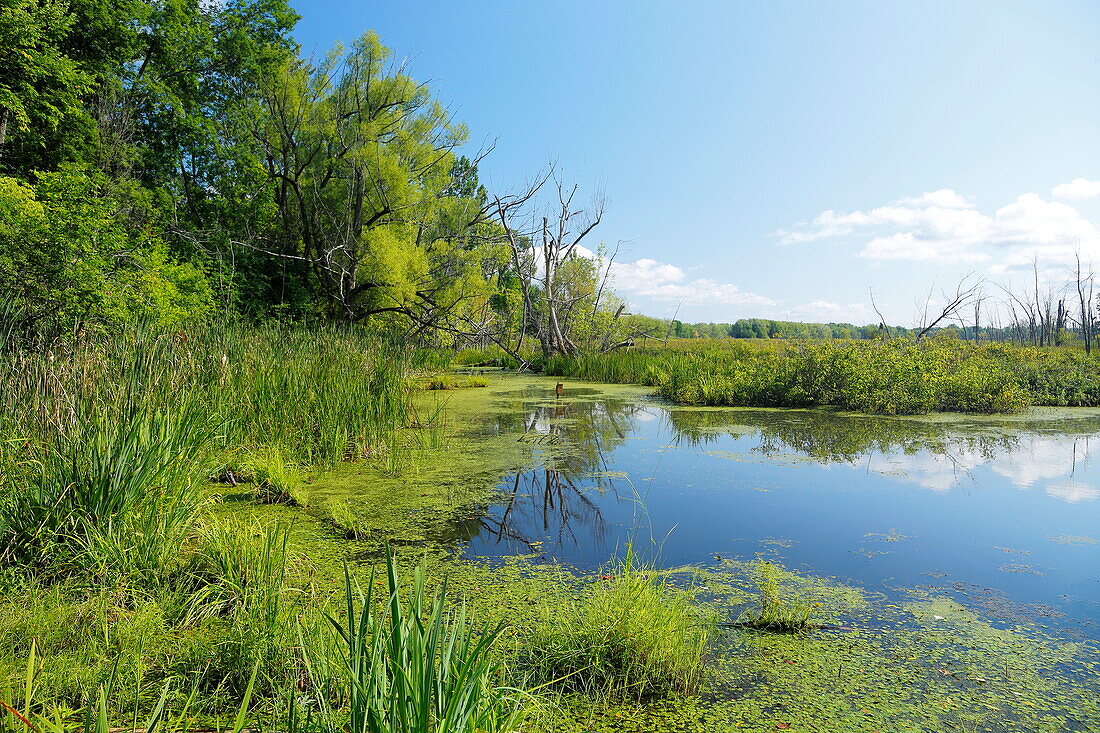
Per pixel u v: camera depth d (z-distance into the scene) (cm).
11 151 1376
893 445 754
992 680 262
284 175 1855
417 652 170
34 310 636
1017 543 427
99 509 336
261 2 1828
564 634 276
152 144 1666
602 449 734
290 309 1792
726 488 565
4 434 397
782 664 274
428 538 435
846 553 410
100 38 1491
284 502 504
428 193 2255
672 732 225
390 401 831
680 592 331
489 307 2656
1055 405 1076
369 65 2005
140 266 914
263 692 235
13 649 250
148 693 235
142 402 416
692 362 1538
